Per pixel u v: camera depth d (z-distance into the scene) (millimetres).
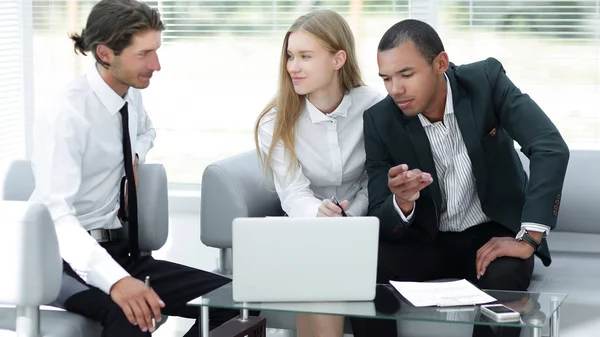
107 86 3477
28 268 3008
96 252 3156
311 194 3779
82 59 5293
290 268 2906
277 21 5043
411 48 3404
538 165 3457
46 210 3035
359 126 3863
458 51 4867
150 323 3102
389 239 3689
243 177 3961
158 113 5207
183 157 5207
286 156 3789
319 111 3777
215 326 3520
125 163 3562
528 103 3553
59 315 3312
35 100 5352
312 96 3768
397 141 3627
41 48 5316
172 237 5051
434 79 3469
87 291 3324
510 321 2717
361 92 3879
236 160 4051
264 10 5043
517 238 3451
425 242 3721
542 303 2891
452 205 3646
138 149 3893
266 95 5094
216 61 5125
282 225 2891
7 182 3838
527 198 3455
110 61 3416
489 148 3596
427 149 3580
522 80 4805
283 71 3738
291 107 3758
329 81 3699
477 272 3434
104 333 3230
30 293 3020
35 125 3373
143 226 3768
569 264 3984
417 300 2912
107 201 3568
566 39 4742
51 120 3348
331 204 3467
